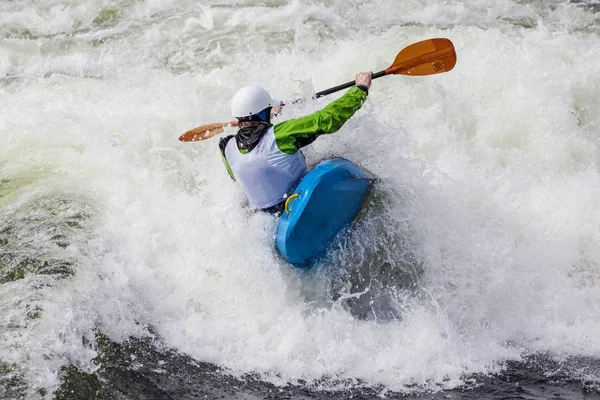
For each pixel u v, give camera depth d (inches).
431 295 608.1
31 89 949.8
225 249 625.9
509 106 808.9
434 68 669.3
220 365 550.9
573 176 745.0
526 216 697.6
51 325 547.2
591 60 867.4
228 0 1129.4
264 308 599.8
